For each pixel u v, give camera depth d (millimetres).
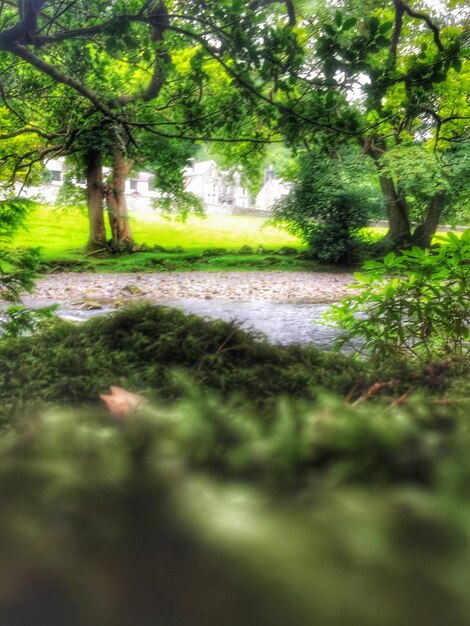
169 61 6938
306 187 33156
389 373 1416
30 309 3674
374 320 3059
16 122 23328
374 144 5512
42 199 7879
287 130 5254
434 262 3051
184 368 1595
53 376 1630
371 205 32781
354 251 33750
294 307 18516
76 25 6863
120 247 35344
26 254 3723
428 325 3033
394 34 6109
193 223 50625
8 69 7891
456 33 6965
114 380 1558
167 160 28047
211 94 7168
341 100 5176
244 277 28578
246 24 5070
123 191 35719
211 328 1785
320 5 7926
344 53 4777
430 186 30859
